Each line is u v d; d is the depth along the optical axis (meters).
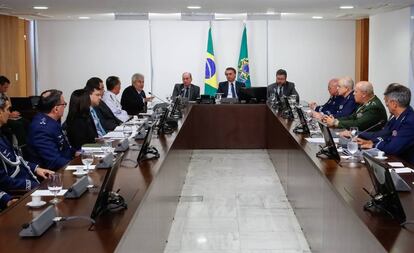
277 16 10.02
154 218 3.31
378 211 2.53
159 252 3.64
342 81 6.72
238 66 10.81
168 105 7.58
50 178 2.89
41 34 10.97
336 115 6.77
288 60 11.09
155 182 3.36
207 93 10.70
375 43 9.88
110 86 7.11
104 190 2.40
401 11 8.61
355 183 3.11
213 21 10.85
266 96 8.52
